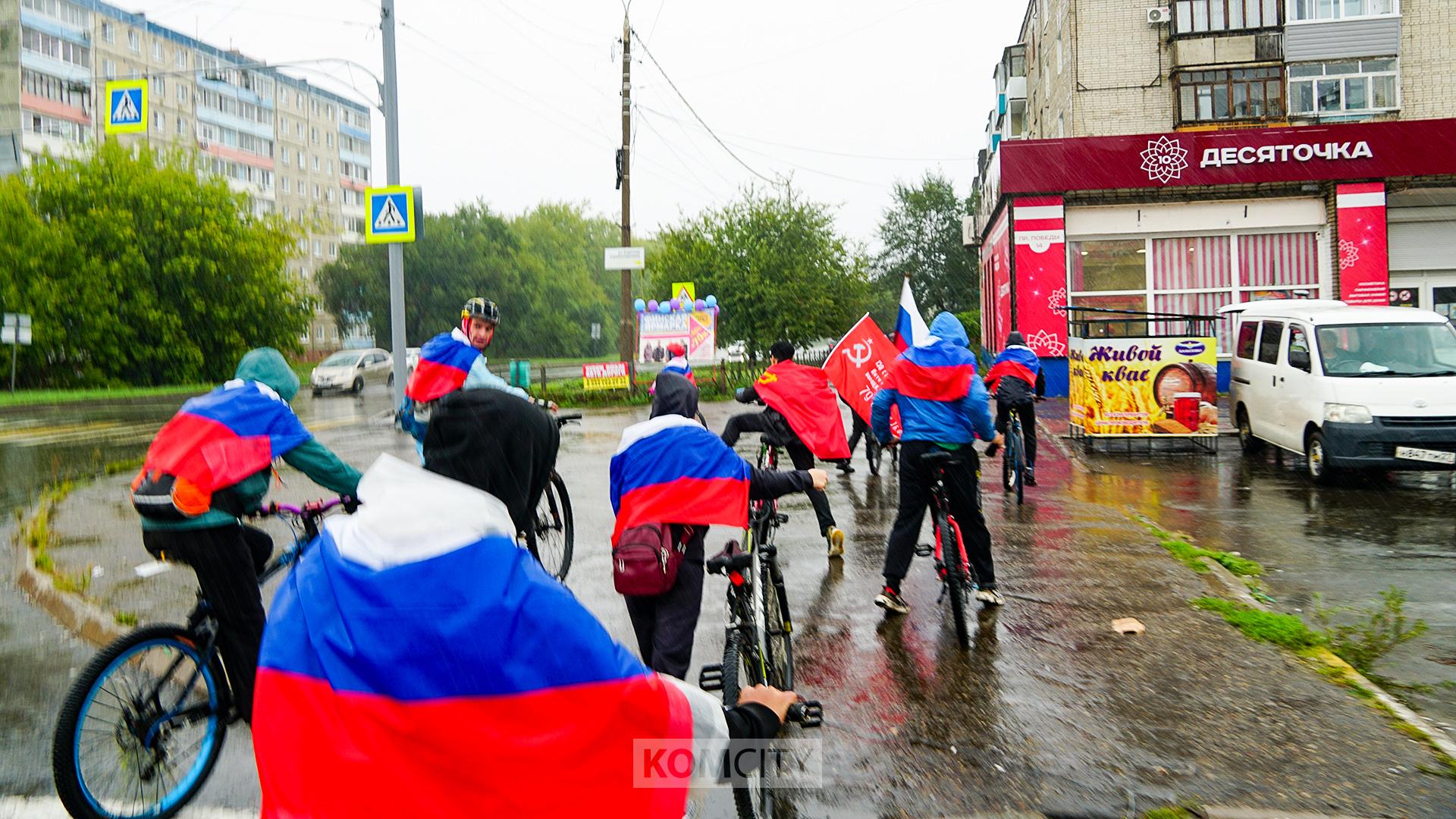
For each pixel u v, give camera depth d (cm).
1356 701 491
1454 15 2648
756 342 3272
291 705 169
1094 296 2320
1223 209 2286
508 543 175
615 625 629
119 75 7038
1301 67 2675
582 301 9512
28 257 3647
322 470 410
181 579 738
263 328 4212
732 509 407
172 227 3922
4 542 889
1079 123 2798
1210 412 1382
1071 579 730
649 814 175
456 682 164
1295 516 983
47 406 2798
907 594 703
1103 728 464
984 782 411
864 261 3438
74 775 355
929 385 635
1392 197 2398
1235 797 394
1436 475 1213
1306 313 1262
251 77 8175
